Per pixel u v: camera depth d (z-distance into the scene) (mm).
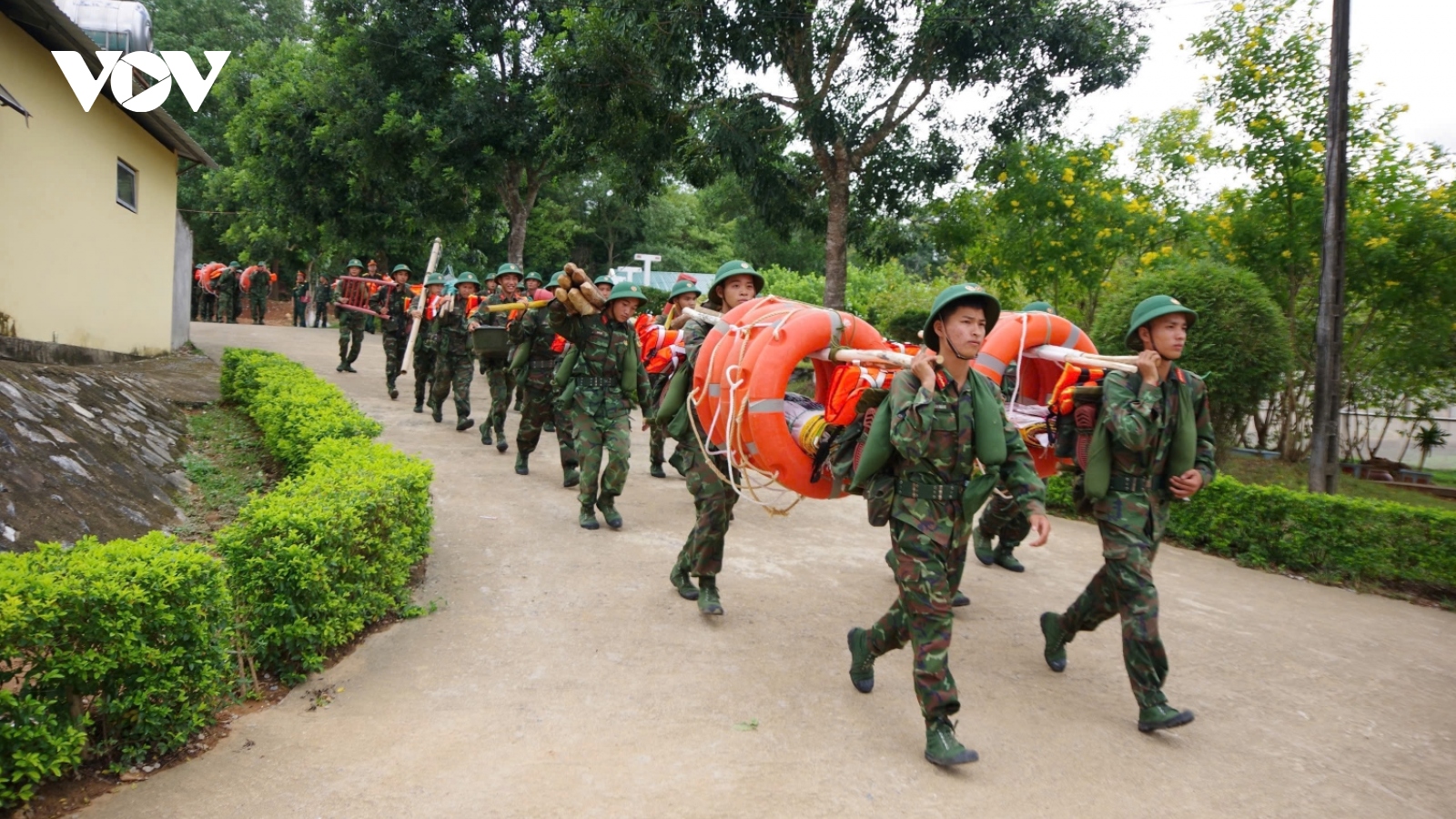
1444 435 11945
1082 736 3918
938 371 3619
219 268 25500
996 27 11320
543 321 8008
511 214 21406
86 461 6074
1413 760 3895
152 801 3068
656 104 13477
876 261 15266
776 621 5133
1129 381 4105
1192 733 4023
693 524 7117
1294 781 3637
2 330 8766
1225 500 7473
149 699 3336
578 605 5199
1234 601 6230
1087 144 12211
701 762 3504
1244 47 10320
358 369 15234
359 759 3412
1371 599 6574
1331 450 8516
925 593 3547
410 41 18531
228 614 3629
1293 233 10117
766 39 12102
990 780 3486
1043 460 5340
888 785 3396
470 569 5746
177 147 13398
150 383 10391
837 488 4324
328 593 4195
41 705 2963
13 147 8836
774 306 4617
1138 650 3916
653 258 21969
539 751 3533
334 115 20312
